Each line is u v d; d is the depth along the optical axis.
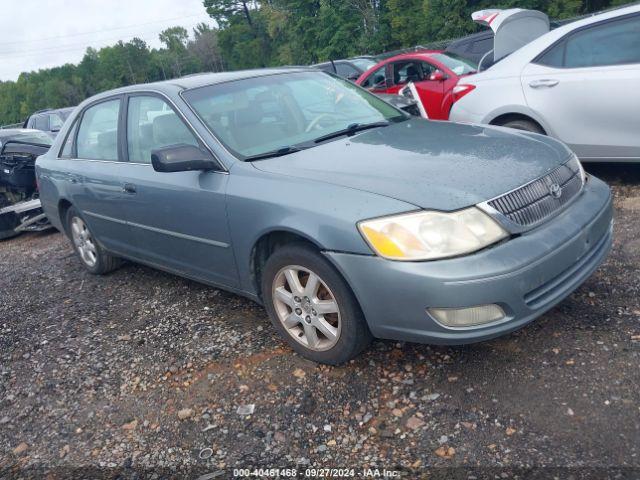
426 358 3.10
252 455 2.62
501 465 2.33
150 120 4.05
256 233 3.20
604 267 3.78
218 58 87.12
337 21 38.50
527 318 2.68
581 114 5.03
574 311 3.31
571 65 5.11
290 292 3.21
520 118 5.50
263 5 52.12
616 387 2.64
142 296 4.66
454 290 2.55
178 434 2.86
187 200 3.61
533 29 7.32
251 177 3.27
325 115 4.00
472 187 2.75
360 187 2.85
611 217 3.29
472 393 2.78
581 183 3.28
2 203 7.64
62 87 107.75
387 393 2.89
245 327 3.78
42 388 3.49
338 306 2.93
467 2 28.05
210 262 3.71
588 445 2.36
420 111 6.68
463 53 10.86
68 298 4.94
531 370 2.87
